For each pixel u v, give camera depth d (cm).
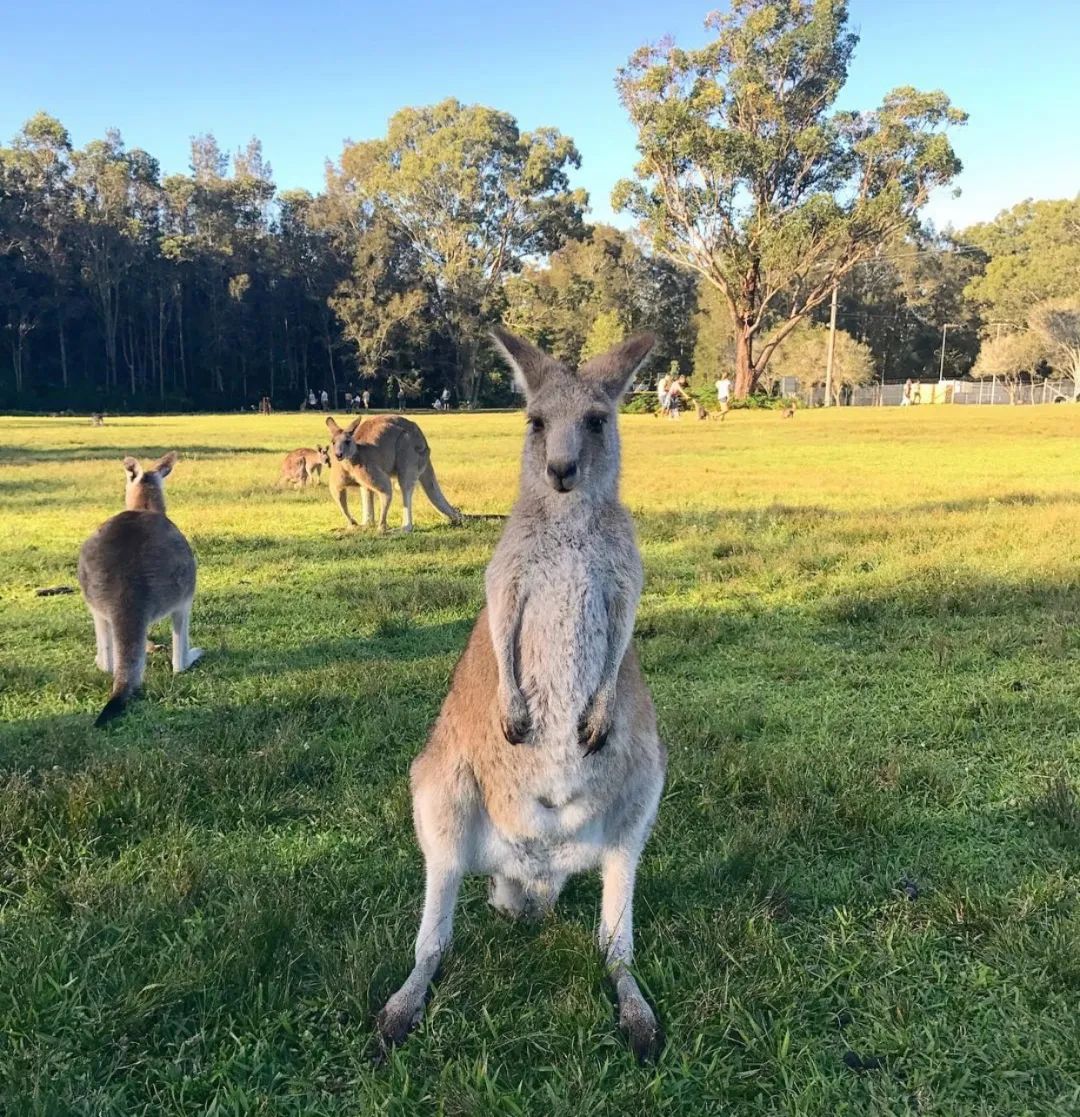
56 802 370
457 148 6134
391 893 324
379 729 458
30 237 5906
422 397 6825
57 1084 235
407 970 279
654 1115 228
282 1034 257
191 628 654
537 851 286
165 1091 237
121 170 6147
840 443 2353
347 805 382
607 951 277
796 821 361
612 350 332
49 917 304
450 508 1116
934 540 899
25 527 1056
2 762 421
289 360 7050
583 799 278
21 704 513
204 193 6725
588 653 277
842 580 761
